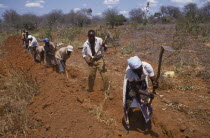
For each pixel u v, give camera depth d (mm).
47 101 4848
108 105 5184
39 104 4875
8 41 19250
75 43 14773
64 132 3971
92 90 6008
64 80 6402
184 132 4109
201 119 4508
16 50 13484
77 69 8539
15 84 5840
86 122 4207
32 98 5234
